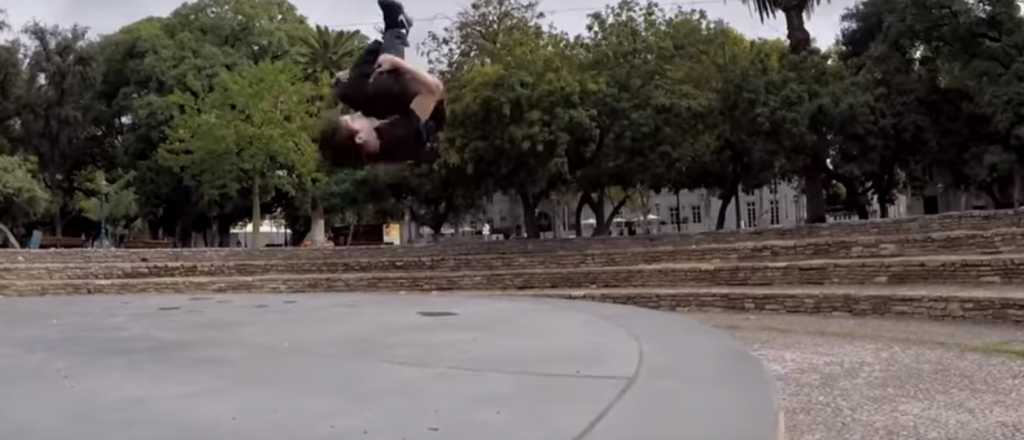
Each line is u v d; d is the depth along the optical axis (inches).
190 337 346.9
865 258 734.5
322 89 1524.4
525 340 317.4
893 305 576.1
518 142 981.8
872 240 748.0
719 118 1119.0
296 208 1955.0
